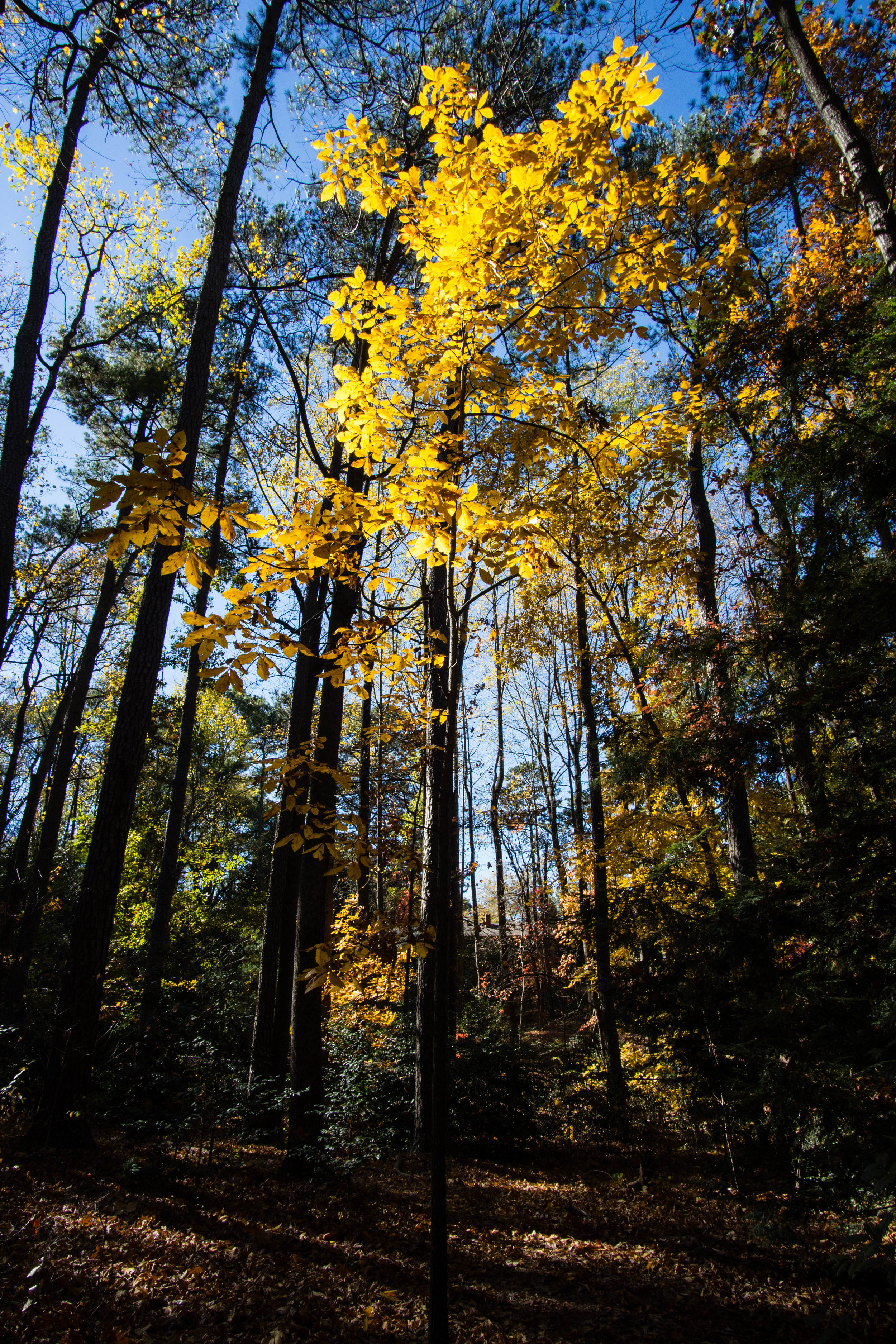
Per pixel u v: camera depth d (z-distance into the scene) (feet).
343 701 20.56
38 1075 19.54
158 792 66.33
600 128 9.59
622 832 33.63
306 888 20.20
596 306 11.63
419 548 10.94
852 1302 14.12
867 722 16.58
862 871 16.03
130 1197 15.90
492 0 20.31
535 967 62.85
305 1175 19.38
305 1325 11.57
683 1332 13.02
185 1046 20.54
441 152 10.60
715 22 14.26
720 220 11.80
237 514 8.20
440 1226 8.80
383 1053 29.19
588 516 16.49
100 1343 9.97
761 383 19.10
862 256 23.32
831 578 16.93
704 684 26.02
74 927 19.81
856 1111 14.83
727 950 20.48
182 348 45.29
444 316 10.87
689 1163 25.12
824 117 12.21
